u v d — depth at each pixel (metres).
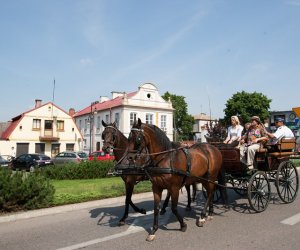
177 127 67.56
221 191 8.81
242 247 5.67
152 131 6.67
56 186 13.77
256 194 8.47
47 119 44.22
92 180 16.72
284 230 6.68
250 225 7.10
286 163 9.59
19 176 8.80
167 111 46.50
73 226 7.40
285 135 9.83
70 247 5.92
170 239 6.25
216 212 8.46
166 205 8.50
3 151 41.19
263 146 9.06
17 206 8.49
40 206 8.81
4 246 6.07
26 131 42.75
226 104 53.16
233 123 9.66
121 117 42.97
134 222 7.68
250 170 8.92
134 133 6.48
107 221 7.83
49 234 6.78
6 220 7.89
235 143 9.04
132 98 43.69
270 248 5.60
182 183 6.86
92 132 49.94
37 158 27.47
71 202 9.59
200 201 10.24
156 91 45.84
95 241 6.24
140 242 6.11
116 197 10.63
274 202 9.62
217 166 8.00
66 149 45.50
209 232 6.64
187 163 6.93
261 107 50.50
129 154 6.52
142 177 7.96
